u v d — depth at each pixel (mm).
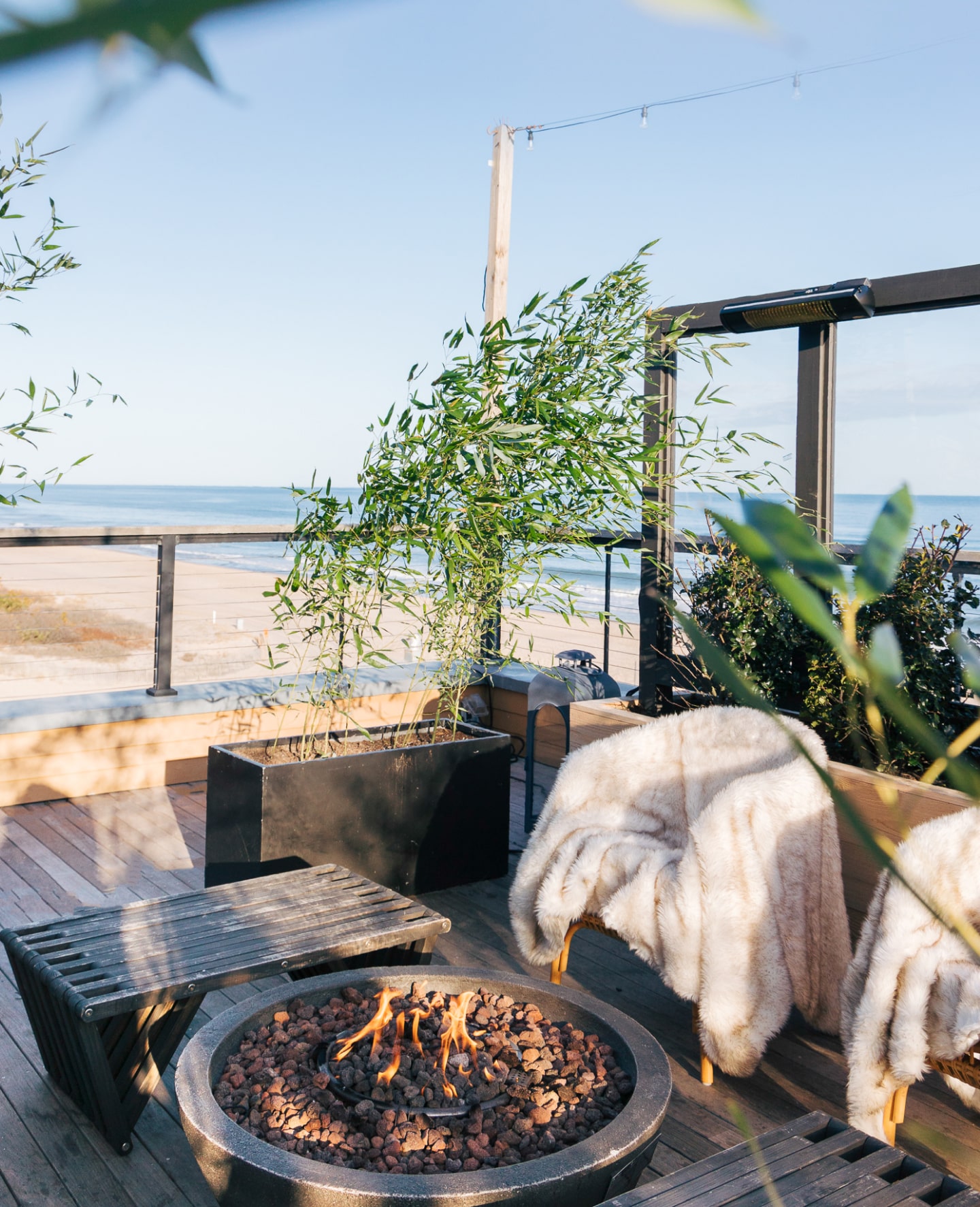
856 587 226
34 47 98
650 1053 1964
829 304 3395
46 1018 2332
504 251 6953
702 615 3846
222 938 2410
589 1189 1637
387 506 3664
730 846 2551
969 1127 2455
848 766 3045
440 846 3768
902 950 2195
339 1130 1746
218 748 3582
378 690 5441
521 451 3488
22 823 4395
